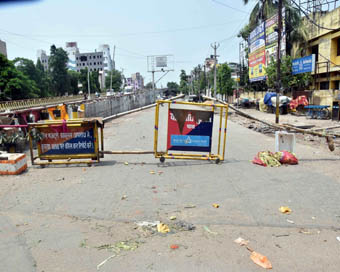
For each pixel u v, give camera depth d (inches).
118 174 256.4
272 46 1069.8
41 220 165.2
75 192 210.5
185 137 290.8
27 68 2429.9
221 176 247.1
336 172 253.1
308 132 333.4
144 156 328.8
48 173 262.1
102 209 179.8
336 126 566.6
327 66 837.2
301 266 119.6
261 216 167.3
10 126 279.0
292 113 902.4
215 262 122.3
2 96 1577.3
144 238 143.8
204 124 291.3
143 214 171.9
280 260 124.0
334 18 828.6
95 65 5536.4
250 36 1371.8
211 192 208.1
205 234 147.2
